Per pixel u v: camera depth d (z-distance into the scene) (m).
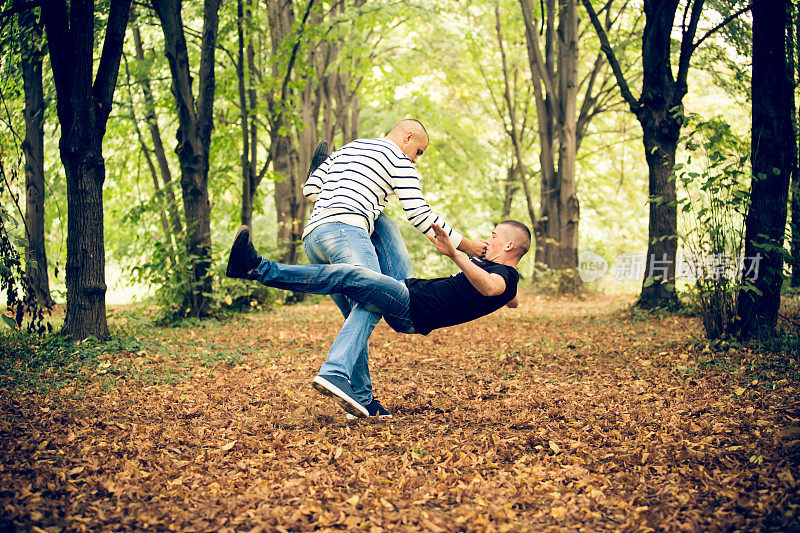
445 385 5.64
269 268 3.59
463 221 23.70
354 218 3.83
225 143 14.30
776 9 6.52
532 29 16.86
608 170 24.16
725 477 3.06
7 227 7.75
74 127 7.11
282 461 3.40
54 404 4.56
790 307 9.82
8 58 8.74
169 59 10.50
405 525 2.60
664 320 9.61
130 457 3.41
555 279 16.98
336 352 3.78
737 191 6.67
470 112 23.48
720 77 12.59
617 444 3.68
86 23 6.94
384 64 17.34
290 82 12.63
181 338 8.52
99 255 7.38
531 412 4.52
